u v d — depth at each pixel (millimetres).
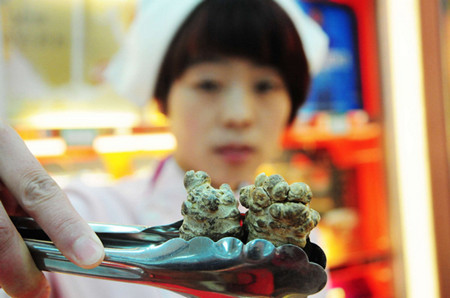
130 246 261
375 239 815
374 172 797
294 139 757
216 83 526
